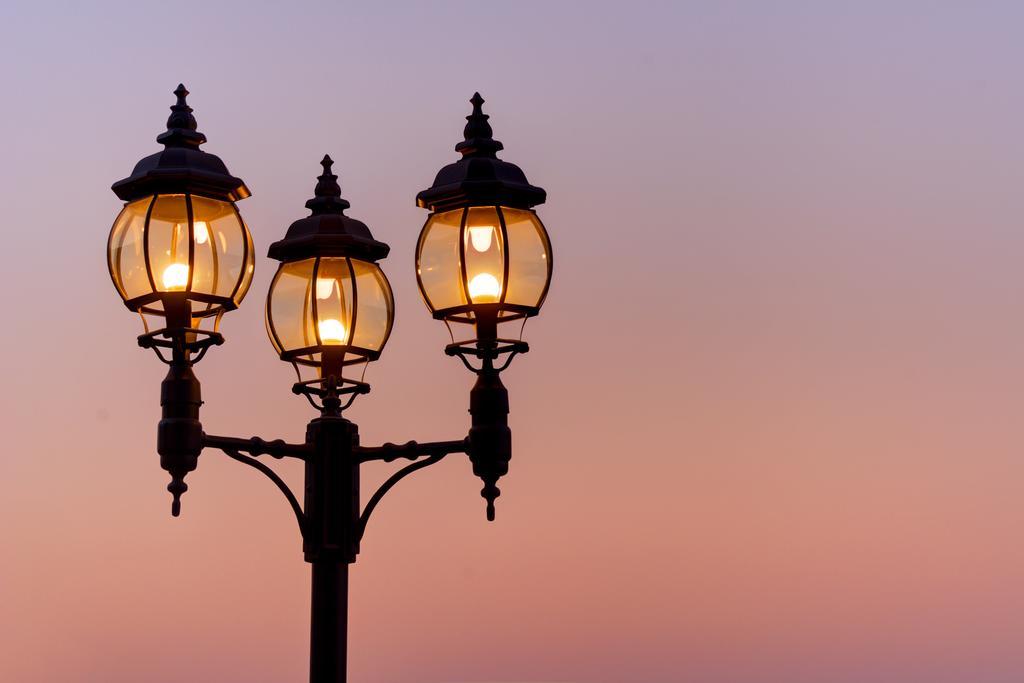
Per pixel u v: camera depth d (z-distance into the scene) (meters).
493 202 7.61
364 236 8.13
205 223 7.15
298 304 7.97
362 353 7.99
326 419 7.79
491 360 7.65
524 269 7.57
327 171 8.34
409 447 7.77
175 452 6.96
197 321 7.48
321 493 7.72
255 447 7.48
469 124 7.90
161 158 7.18
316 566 7.68
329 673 7.54
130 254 7.11
